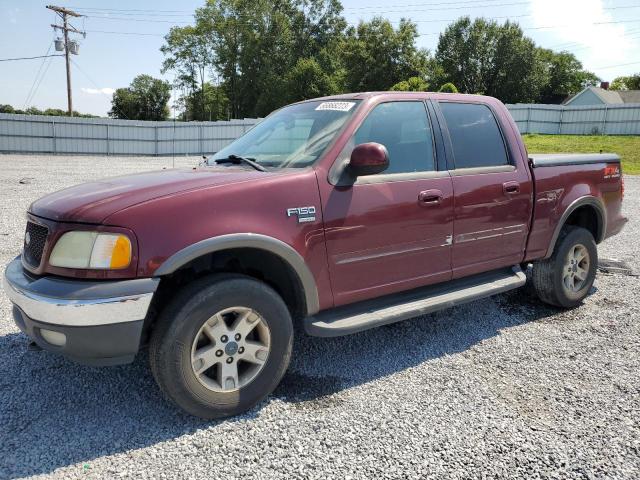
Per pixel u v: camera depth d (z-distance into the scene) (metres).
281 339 2.98
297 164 3.24
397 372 3.50
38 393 3.14
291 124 3.72
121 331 2.53
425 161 3.68
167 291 2.93
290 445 2.65
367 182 3.31
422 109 3.78
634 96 60.69
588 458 2.56
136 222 2.57
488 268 4.06
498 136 4.20
